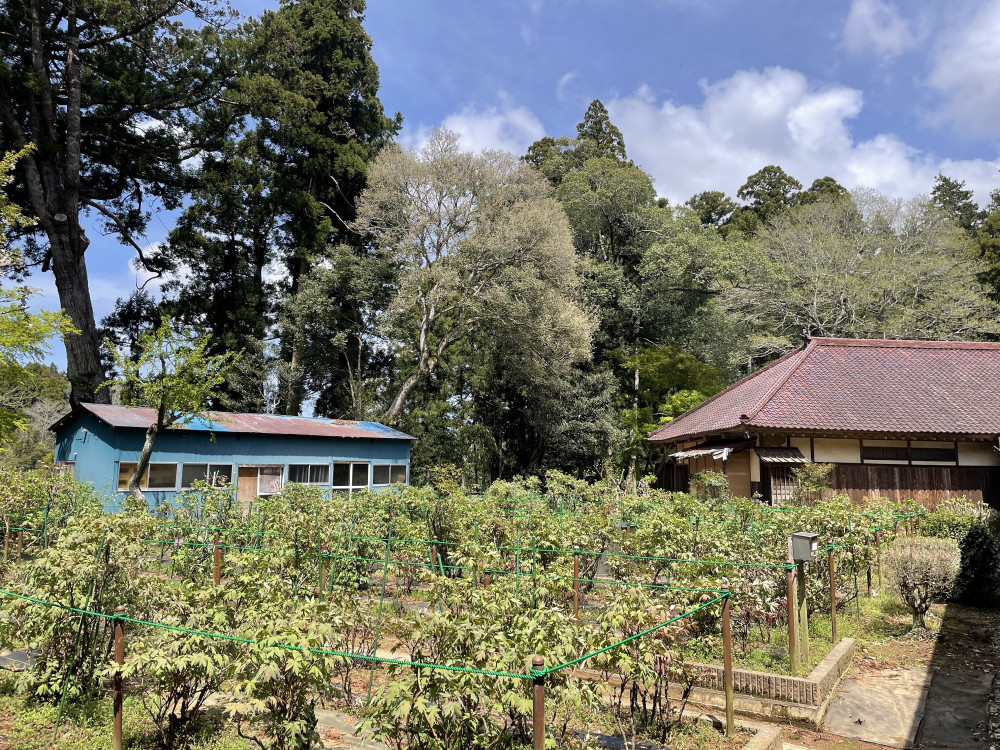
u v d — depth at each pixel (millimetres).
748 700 5820
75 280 23594
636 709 5355
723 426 18484
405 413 32562
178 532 10305
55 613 4965
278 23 27734
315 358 31766
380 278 31141
